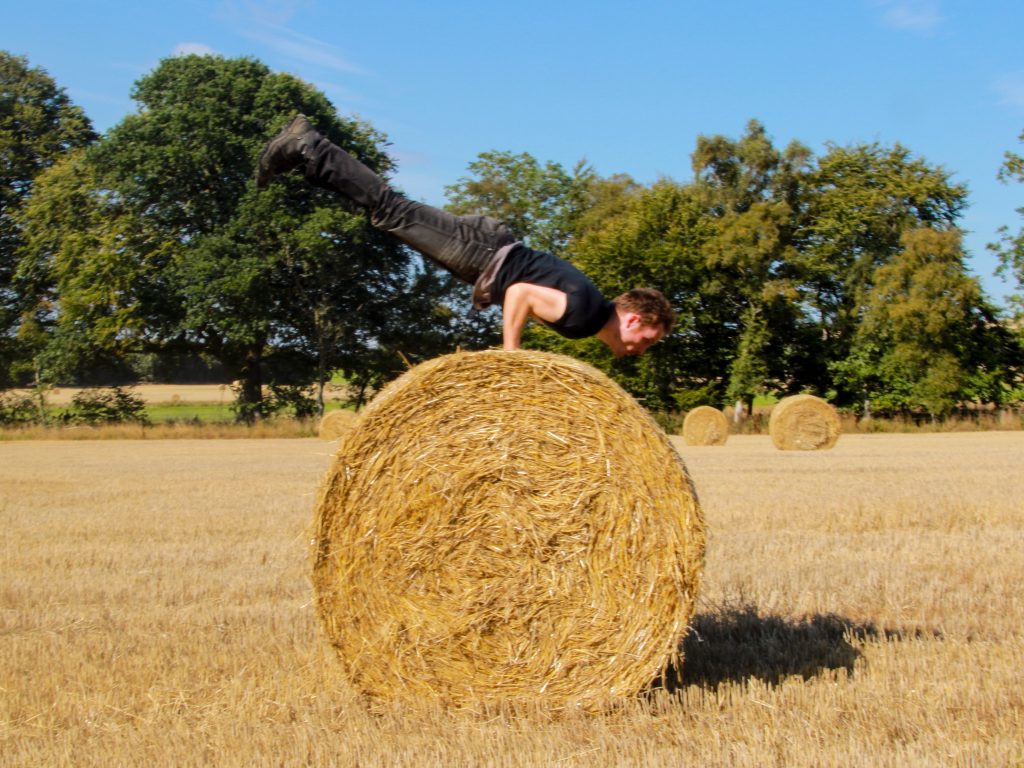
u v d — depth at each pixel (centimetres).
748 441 3631
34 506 1606
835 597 848
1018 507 1412
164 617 802
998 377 4666
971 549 1080
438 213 608
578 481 587
